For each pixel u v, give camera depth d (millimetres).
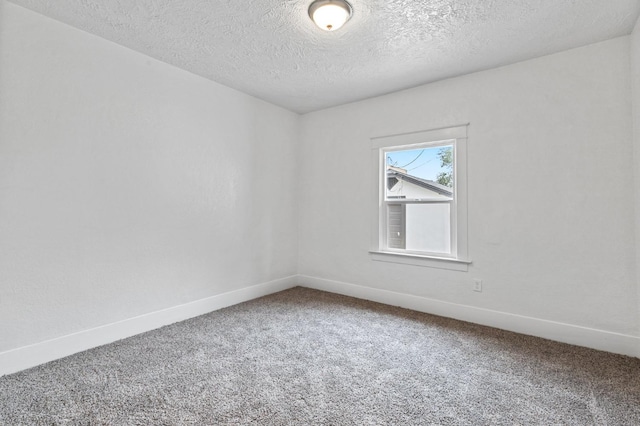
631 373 1988
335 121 3898
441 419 1551
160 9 2012
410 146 3336
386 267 3459
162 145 2764
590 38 2309
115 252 2465
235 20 2125
